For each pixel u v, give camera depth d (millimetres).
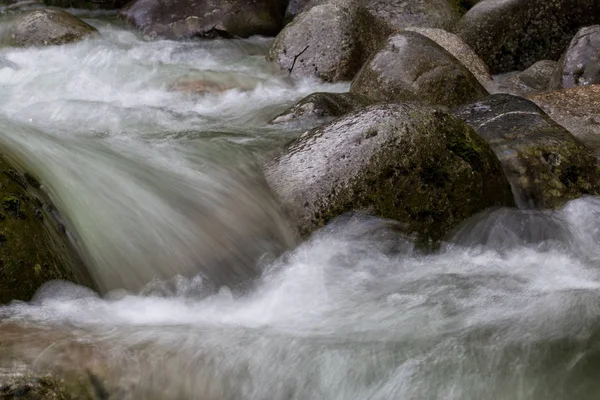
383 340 3484
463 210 4785
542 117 5824
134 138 5648
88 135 5547
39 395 2895
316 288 4156
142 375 3115
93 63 9273
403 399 3141
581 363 3389
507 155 5395
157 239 4367
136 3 12094
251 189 4855
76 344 3191
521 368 3326
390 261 4520
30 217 3791
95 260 4121
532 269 4496
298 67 9164
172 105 7723
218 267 4371
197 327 3572
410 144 4750
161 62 9734
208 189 4836
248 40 11695
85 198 4438
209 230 4539
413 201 4684
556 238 4895
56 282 3725
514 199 5156
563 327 3660
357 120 4938
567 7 10000
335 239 4547
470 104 6238
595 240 4973
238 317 3803
